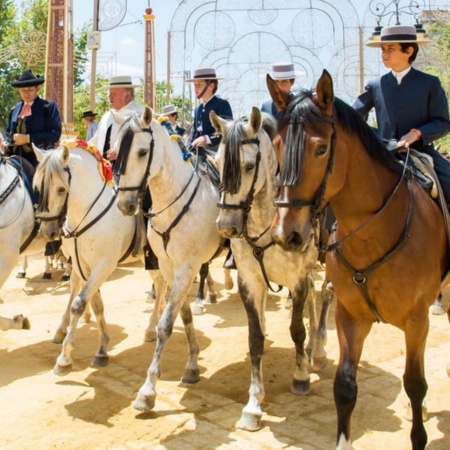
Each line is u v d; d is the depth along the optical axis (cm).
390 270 326
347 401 320
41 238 604
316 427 417
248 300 442
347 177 317
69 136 1227
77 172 513
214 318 711
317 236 448
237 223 408
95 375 521
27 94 619
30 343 615
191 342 507
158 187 476
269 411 443
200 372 527
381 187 328
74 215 520
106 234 519
